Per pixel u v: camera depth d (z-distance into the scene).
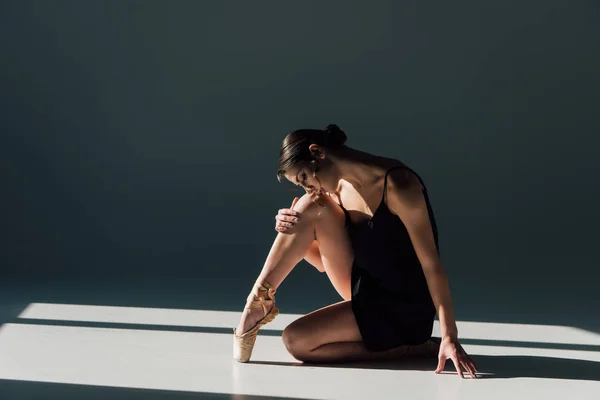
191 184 8.08
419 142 8.24
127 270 6.68
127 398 2.70
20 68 7.91
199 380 2.94
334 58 8.20
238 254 7.78
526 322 4.34
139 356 3.35
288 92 8.19
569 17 8.17
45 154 7.92
